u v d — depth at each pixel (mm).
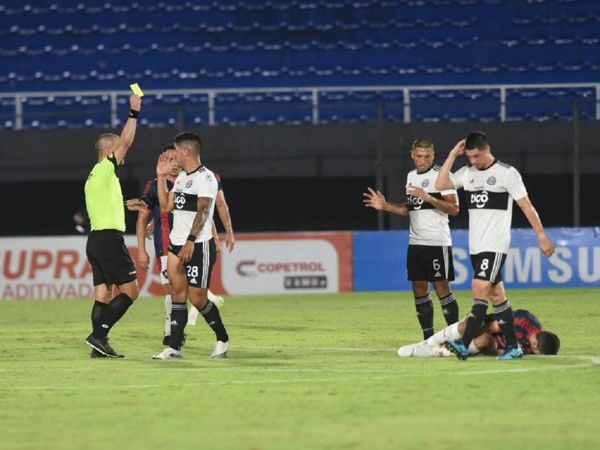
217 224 96500
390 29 107125
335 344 50625
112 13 108500
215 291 83625
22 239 83938
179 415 30953
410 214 47812
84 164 92750
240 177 93062
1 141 92438
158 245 50000
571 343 49188
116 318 45969
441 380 36562
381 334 55094
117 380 38219
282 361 43406
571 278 83250
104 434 28391
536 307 67562
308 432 28125
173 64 106062
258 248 83812
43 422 30203
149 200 50406
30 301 81750
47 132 92562
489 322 43406
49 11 108562
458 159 90250
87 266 84312
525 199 40750
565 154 91375
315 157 92125
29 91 104562
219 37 107438
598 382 35938
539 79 104000
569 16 107312
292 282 83938
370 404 32156
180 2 109000
